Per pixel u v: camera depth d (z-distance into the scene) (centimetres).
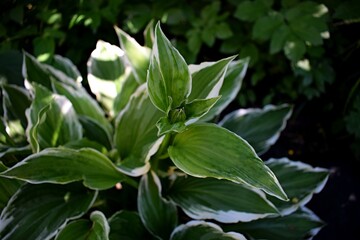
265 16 88
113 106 67
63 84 66
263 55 99
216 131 48
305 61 90
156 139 56
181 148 49
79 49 94
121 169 56
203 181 62
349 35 95
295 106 102
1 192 59
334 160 96
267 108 71
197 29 93
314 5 87
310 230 63
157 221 60
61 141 61
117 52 71
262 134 69
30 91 65
